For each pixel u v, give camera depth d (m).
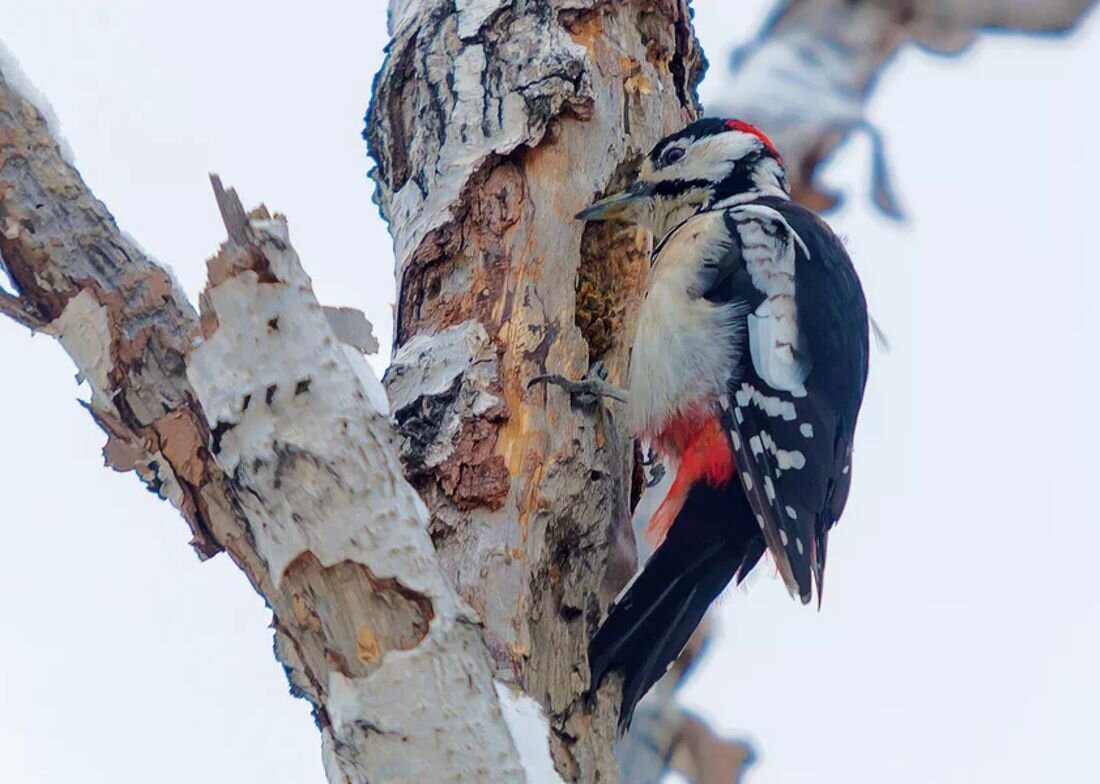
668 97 10.13
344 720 6.42
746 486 9.17
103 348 7.00
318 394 6.63
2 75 7.00
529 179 9.02
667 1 10.03
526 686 7.52
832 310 9.98
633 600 8.41
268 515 6.61
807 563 9.09
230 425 6.62
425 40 9.54
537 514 8.03
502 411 8.19
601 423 8.66
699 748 10.39
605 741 8.09
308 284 6.77
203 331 6.72
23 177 7.02
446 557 7.82
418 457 8.02
